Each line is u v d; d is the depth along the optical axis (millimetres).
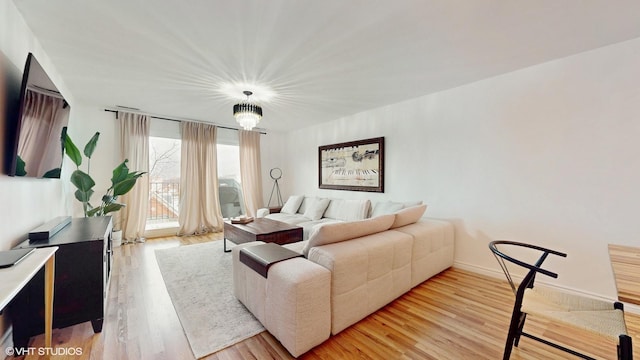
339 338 1692
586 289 2207
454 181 3072
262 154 5797
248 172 5434
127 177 3535
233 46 2113
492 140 2756
